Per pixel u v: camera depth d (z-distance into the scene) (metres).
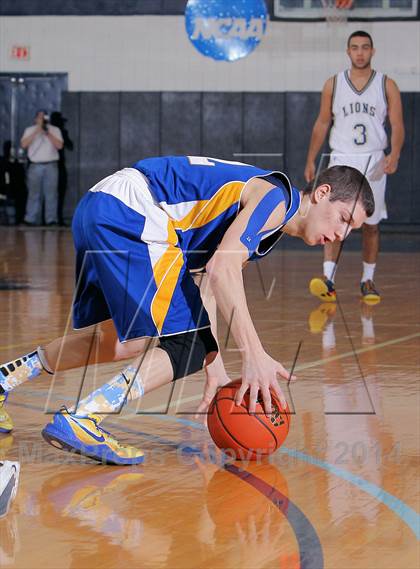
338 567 2.30
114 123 18.27
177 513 2.70
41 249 13.38
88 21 18.23
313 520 2.65
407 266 11.64
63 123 18.36
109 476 3.07
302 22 17.69
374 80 8.71
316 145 8.99
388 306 7.87
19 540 2.48
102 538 2.49
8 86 18.47
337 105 8.79
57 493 2.88
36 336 5.95
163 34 18.09
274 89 17.91
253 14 16.80
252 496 2.87
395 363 5.17
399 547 2.44
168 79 18.16
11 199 18.50
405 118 17.42
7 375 3.51
